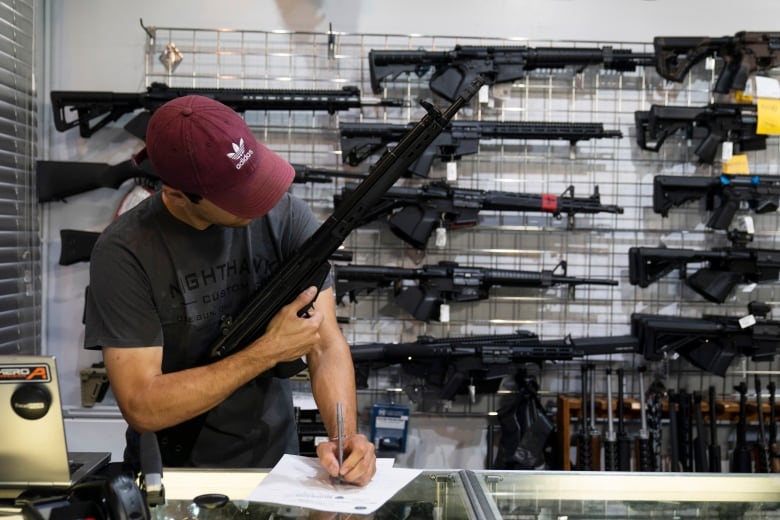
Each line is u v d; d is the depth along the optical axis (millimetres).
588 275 3553
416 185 3500
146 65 3463
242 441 1797
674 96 3570
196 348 1713
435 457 3539
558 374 3545
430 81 3350
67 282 3467
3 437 1200
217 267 1692
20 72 3240
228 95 3258
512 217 3539
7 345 3121
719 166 3543
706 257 3330
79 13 3457
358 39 3514
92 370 3260
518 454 3268
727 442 3549
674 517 1301
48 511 1131
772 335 3283
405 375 3512
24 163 3289
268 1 3492
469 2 3525
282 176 1484
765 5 3545
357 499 1297
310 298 1629
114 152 3473
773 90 3379
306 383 3455
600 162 3551
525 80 3543
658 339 3307
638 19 3541
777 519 1298
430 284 3303
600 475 1435
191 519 1204
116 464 1372
